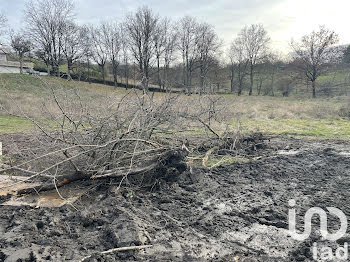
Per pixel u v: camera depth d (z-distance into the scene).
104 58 42.25
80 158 5.14
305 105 22.70
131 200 4.53
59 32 38.84
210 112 7.86
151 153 5.59
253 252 3.29
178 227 3.77
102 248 3.21
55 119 5.17
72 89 5.65
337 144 9.15
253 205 4.49
